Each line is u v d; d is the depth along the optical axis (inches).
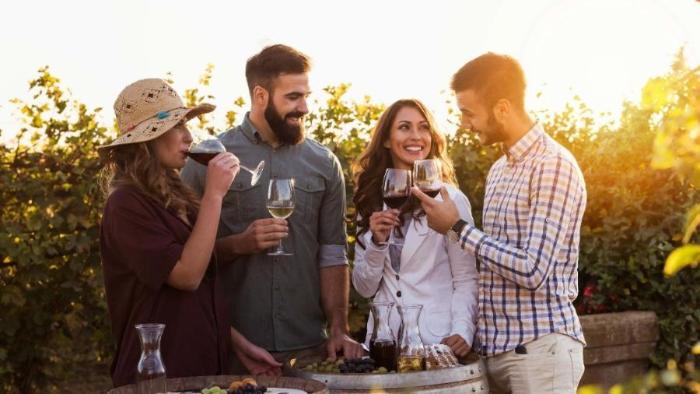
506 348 119.3
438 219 118.7
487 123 118.8
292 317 140.4
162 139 120.0
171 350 116.4
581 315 212.4
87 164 197.5
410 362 115.3
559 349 116.7
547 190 113.2
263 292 138.6
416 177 123.3
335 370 116.4
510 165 119.5
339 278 144.6
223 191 118.0
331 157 145.7
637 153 224.8
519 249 114.5
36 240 192.2
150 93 120.8
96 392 235.8
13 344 203.9
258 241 130.3
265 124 139.7
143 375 96.1
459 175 223.6
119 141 116.6
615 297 226.1
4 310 201.3
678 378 52.1
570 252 117.6
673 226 219.0
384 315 119.6
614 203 224.4
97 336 208.2
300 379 107.4
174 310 117.2
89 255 200.4
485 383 117.5
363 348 134.6
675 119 53.8
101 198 199.8
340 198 146.0
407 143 141.5
